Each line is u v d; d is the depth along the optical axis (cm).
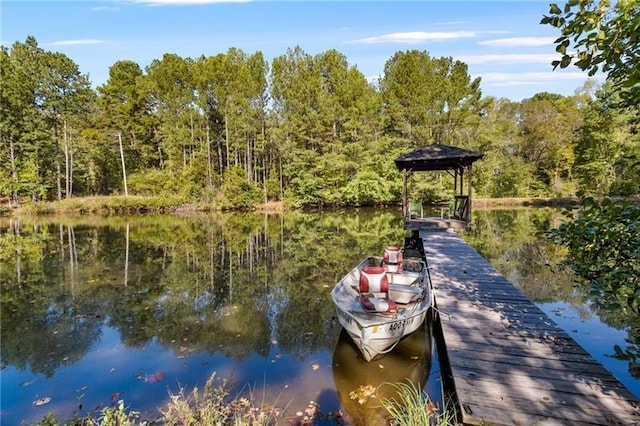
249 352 486
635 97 190
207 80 2731
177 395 380
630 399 289
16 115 2542
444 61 2697
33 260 1059
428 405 351
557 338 403
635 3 161
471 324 445
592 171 1866
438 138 2697
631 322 233
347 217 2208
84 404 369
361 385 400
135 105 3369
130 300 705
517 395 298
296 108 2677
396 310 471
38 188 2567
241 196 2644
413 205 1459
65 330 562
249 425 309
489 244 1238
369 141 2658
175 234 1565
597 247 219
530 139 3183
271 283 819
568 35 191
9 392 392
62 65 2638
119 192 3105
